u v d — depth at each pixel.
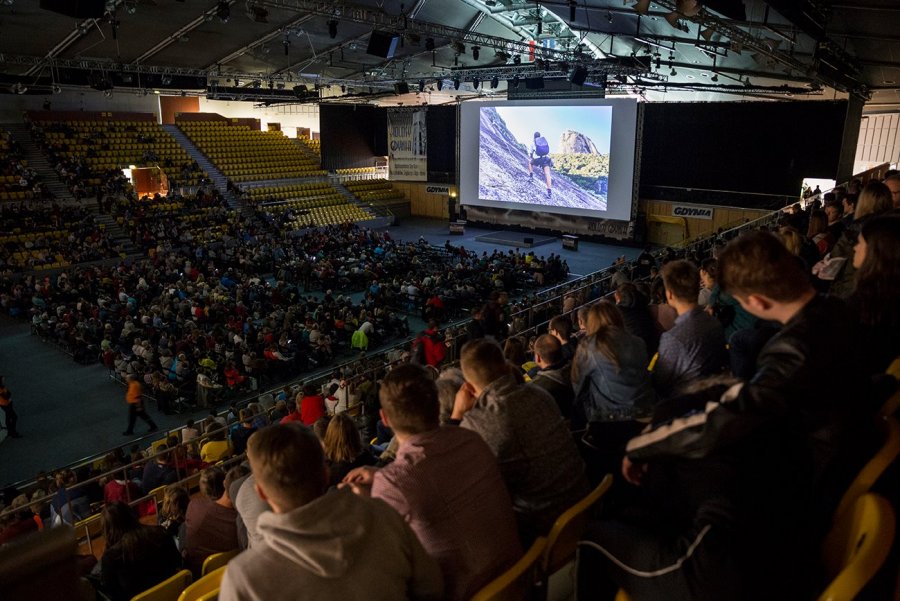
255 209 35.59
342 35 26.39
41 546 1.02
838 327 1.63
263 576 1.51
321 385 11.71
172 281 23.88
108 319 18.84
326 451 3.74
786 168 26.75
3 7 19.45
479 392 2.54
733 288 1.77
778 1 12.89
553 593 2.40
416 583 1.77
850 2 13.93
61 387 16.12
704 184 29.44
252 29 25.09
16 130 34.25
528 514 2.39
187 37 25.20
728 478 1.70
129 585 3.66
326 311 18.98
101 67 25.80
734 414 1.63
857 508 1.57
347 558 1.54
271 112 45.97
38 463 12.66
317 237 29.84
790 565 1.71
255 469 1.62
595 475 2.86
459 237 35.25
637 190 29.80
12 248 26.44
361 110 41.88
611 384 2.80
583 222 32.94
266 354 15.98
